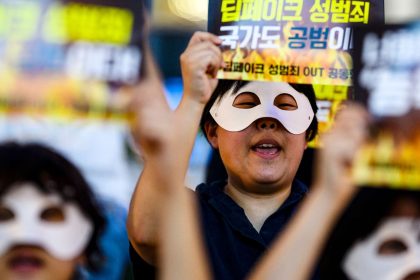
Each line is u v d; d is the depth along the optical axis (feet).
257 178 10.24
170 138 7.23
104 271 10.45
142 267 10.01
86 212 8.34
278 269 7.18
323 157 7.22
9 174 8.14
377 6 9.67
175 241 7.14
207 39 9.65
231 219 10.12
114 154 11.03
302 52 9.77
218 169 12.63
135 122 7.64
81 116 8.09
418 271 8.04
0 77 8.02
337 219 8.25
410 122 8.31
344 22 9.71
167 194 7.20
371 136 8.25
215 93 10.41
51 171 8.25
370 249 8.10
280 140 10.27
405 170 8.18
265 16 9.80
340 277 8.19
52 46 8.07
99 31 8.14
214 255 9.99
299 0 9.77
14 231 8.11
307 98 10.23
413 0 18.17
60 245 8.21
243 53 9.82
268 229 10.18
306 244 7.19
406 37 8.64
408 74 8.57
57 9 8.09
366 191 8.18
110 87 8.11
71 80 8.09
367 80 8.63
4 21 8.05
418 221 8.07
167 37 18.81
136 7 8.20
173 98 18.30
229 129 10.30
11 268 8.14
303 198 10.42
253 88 10.25
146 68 8.17
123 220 11.38
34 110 8.05
